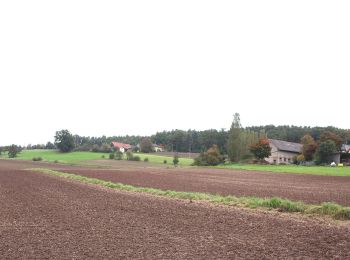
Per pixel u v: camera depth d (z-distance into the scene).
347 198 29.22
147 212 21.84
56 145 184.38
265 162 124.44
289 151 141.00
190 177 59.12
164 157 158.50
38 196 30.77
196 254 12.15
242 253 12.26
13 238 14.79
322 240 14.16
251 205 24.39
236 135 132.75
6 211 22.20
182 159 151.62
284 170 81.69
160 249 12.88
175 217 19.98
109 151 184.62
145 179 53.62
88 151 187.88
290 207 22.28
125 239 14.50
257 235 15.16
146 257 11.80
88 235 15.33
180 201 27.62
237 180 52.81
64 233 15.73
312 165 107.56
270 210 22.69
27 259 11.62
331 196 30.83
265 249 12.79
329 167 93.06
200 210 22.67
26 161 138.00
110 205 25.08
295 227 16.94
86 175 61.78
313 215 20.38
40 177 57.34
